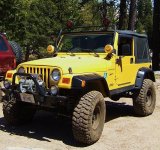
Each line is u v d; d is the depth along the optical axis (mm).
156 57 21578
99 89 6836
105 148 6164
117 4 28672
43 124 7605
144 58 8812
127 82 7938
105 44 7410
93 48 7492
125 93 8156
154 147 6309
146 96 8430
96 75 6543
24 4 18734
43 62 6523
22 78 6434
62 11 20562
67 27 8094
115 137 6789
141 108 8375
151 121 8086
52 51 7891
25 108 7344
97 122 6461
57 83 6215
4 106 7160
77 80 6051
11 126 7340
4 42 10523
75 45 7738
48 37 19531
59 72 6203
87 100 6152
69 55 7625
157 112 9031
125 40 7906
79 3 23797
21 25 17844
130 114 8773
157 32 21688
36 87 6195
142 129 7395
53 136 6762
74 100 6402
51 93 6148
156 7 21672
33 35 19156
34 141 6418
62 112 6805
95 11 28891
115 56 7348
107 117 8398
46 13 20297
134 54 8227
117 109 9344
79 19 21219
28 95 6344
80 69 6426
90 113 6098
